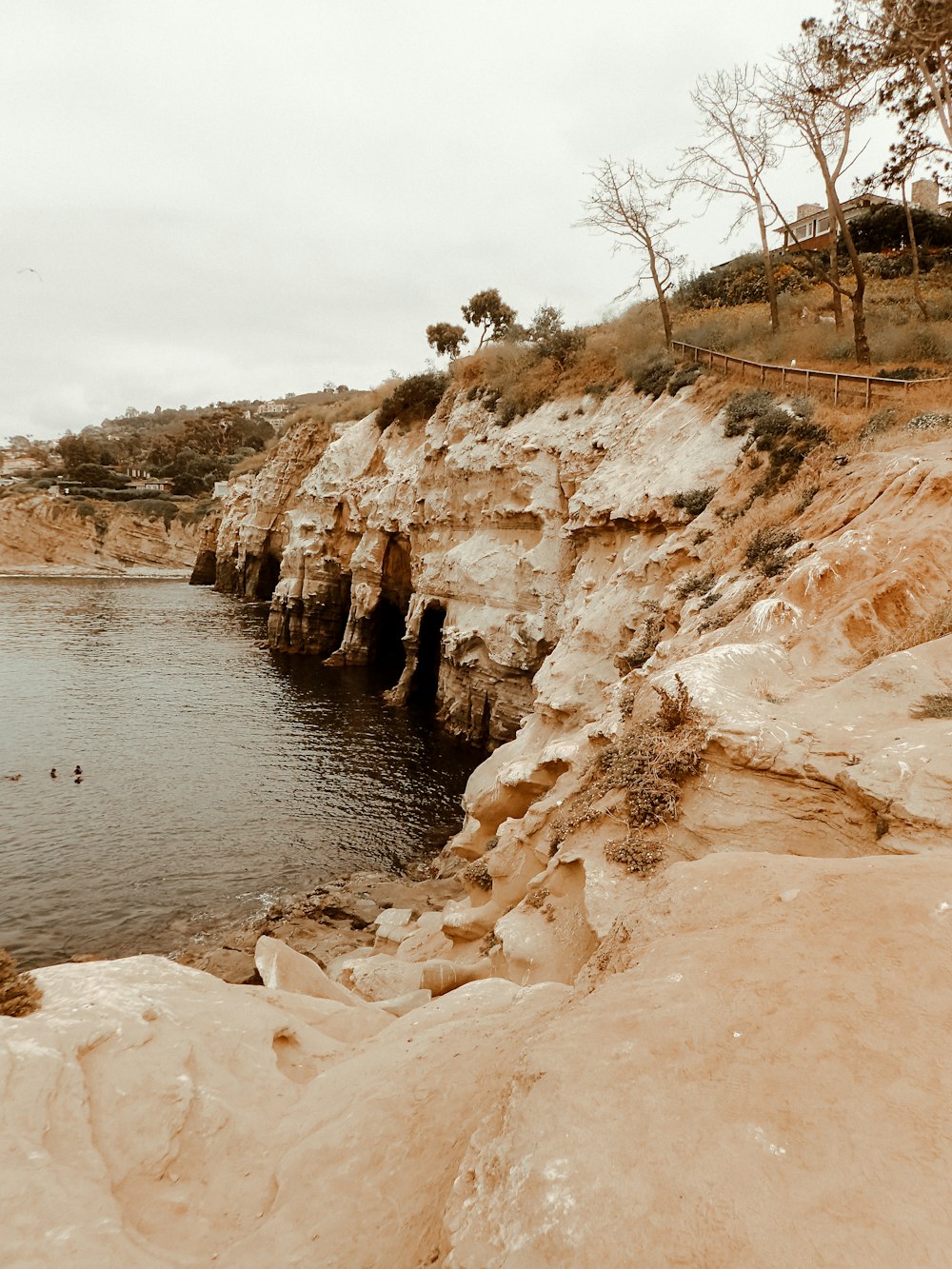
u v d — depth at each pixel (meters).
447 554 38.41
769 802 9.58
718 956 4.75
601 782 12.84
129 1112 5.39
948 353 25.77
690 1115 3.52
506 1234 3.21
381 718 39.09
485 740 34.78
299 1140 5.45
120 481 129.88
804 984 4.24
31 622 65.56
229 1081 6.10
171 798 27.86
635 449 28.17
